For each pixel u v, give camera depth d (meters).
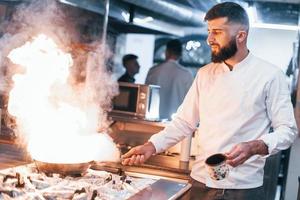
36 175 1.60
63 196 1.37
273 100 1.66
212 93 1.75
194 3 4.54
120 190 1.51
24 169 1.71
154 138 1.83
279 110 1.65
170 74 4.41
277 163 3.13
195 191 1.69
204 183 1.74
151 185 1.63
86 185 1.52
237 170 1.68
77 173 1.65
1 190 1.36
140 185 1.62
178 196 1.53
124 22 4.61
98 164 1.93
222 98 1.72
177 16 4.70
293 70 4.23
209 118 1.75
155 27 5.18
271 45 5.17
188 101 1.88
